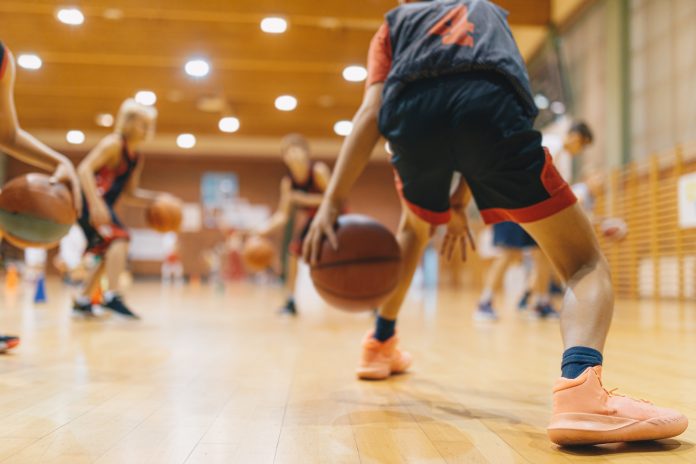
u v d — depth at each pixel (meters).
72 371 1.96
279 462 1.01
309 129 12.25
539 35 9.44
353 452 1.08
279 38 7.58
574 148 4.16
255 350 2.60
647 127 7.89
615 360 2.35
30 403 1.47
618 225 3.70
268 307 5.75
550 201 1.25
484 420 1.34
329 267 1.46
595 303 1.19
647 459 1.05
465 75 1.28
